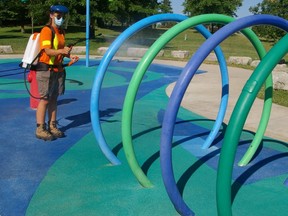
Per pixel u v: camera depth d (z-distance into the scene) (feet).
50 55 15.19
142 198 11.74
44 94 16.22
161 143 10.00
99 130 14.01
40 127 17.10
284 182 13.30
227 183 7.88
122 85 32.71
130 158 12.25
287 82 31.68
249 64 53.11
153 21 13.55
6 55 53.88
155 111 23.62
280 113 23.52
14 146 16.22
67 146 16.39
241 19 10.05
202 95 29.22
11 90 28.40
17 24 141.59
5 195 11.87
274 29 55.16
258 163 15.15
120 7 90.33
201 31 14.35
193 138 18.12
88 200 11.59
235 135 7.74
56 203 11.41
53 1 84.84
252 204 11.71
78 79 35.04
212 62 53.47
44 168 13.99
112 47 13.61
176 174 13.73
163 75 39.60
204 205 11.44
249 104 7.73
